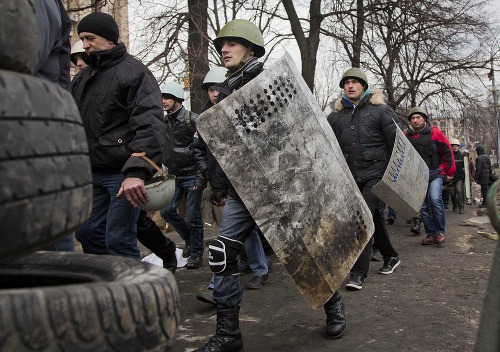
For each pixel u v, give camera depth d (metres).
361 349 3.75
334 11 14.20
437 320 4.37
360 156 5.70
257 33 3.85
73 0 11.96
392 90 17.92
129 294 1.40
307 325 4.32
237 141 3.35
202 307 4.97
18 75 1.40
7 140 1.30
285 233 3.41
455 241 9.11
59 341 1.19
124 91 3.92
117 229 3.99
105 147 3.93
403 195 5.51
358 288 5.39
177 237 9.59
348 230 3.66
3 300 1.13
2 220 1.28
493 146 45.47
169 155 6.75
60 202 1.47
